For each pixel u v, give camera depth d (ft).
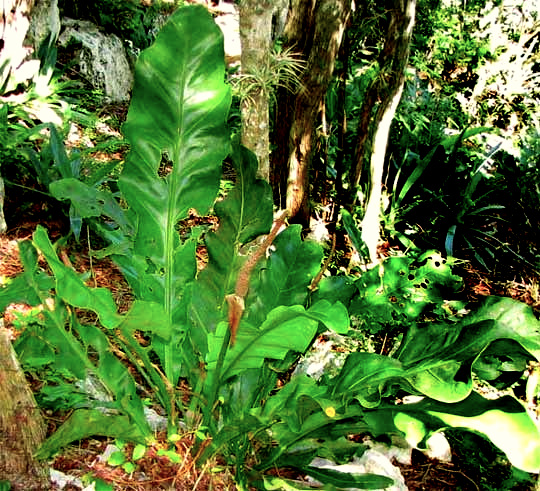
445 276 10.95
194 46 6.79
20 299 6.65
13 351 6.40
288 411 6.50
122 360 9.98
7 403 6.20
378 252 17.74
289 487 6.98
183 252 7.85
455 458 10.32
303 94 15.03
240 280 6.13
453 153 20.20
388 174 19.33
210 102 7.04
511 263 19.65
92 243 13.48
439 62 28.55
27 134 13.61
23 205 13.19
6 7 17.11
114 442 7.69
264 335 6.31
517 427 6.14
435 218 19.10
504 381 7.27
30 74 18.08
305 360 11.51
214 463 7.45
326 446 7.60
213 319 8.03
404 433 6.37
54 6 20.61
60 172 13.03
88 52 23.21
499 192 21.58
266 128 11.22
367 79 20.72
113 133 20.40
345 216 15.61
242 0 10.25
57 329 6.69
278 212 16.66
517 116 28.27
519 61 28.48
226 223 8.18
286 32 15.25
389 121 15.61
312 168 18.76
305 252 8.43
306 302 8.46
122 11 26.84
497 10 28.86
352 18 16.67
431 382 6.22
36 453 6.32
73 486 6.77
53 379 7.97
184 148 7.19
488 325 6.26
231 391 7.74
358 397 6.38
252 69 10.64
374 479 7.34
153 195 7.29
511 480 9.71
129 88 26.35
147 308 5.87
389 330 11.84
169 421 7.59
